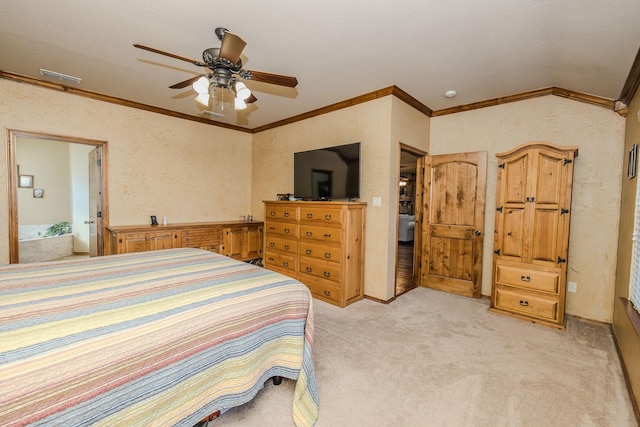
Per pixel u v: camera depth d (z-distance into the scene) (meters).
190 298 1.40
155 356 1.10
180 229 4.10
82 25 2.21
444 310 3.23
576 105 3.06
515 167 3.06
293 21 2.10
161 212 4.36
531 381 1.96
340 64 2.75
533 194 2.94
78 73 3.09
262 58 2.65
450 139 3.96
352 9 1.95
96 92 3.65
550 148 2.86
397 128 3.45
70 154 5.91
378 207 3.49
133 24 2.19
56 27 2.25
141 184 4.15
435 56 2.55
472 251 3.71
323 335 2.60
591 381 1.96
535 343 2.49
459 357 2.25
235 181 5.25
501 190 3.13
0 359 0.86
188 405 1.19
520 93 3.35
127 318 1.16
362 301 3.54
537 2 1.76
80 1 1.93
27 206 5.63
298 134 4.52
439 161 3.95
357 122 3.67
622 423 1.59
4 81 3.13
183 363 1.18
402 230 8.14
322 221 3.50
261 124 5.06
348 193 3.60
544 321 2.88
